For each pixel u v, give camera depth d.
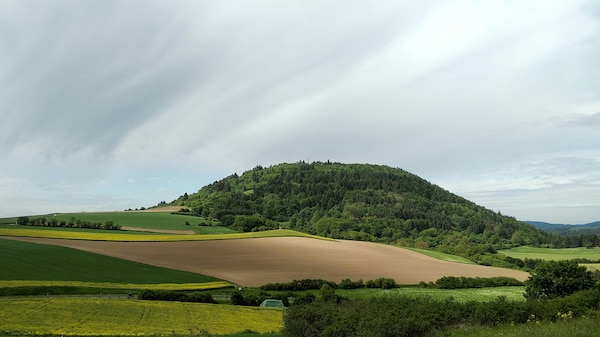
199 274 78.06
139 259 84.62
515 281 85.19
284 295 66.50
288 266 87.56
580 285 57.66
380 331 19.03
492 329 19.38
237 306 52.84
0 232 94.06
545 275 59.28
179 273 77.38
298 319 22.69
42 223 113.25
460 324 21.55
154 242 100.75
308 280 75.94
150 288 64.62
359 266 91.75
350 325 20.20
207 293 64.06
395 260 101.75
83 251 85.56
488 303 23.25
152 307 47.81
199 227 139.38
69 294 57.81
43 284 59.50
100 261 79.75
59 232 101.00
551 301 25.19
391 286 78.50
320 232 174.00
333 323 20.91
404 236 175.12
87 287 60.62
